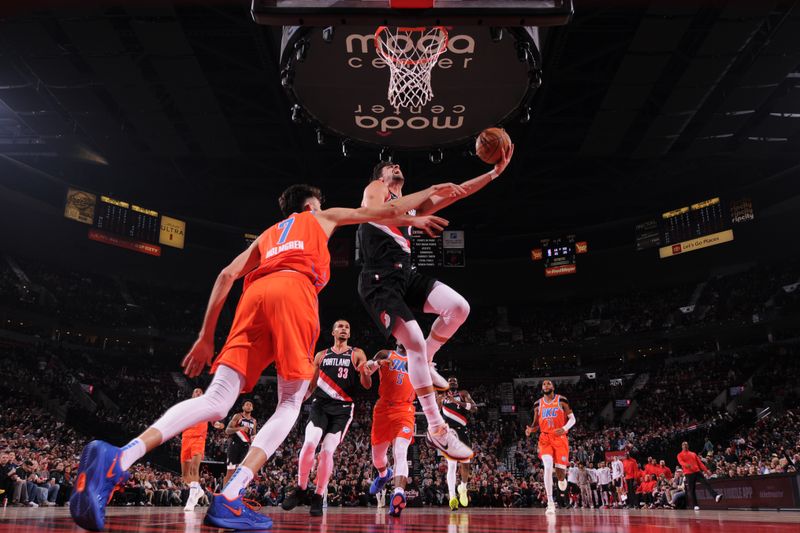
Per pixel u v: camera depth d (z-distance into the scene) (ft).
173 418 7.84
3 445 57.98
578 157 97.35
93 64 69.21
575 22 63.05
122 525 8.88
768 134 89.86
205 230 120.98
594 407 106.73
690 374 104.42
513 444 92.43
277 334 8.78
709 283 115.14
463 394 30.53
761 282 107.14
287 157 97.71
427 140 36.70
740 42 64.23
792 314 96.37
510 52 29.07
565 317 128.26
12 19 62.59
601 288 126.62
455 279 130.82
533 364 127.24
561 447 26.81
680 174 107.55
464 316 13.07
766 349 103.04
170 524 9.50
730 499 38.09
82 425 79.71
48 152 98.22
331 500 60.95
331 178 105.29
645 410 98.07
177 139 88.69
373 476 64.34
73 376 93.81
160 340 112.98
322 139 36.24
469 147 38.11
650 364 115.24
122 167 102.22
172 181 108.06
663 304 119.14
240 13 61.93
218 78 74.74
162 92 78.54
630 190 113.39
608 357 124.16
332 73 30.48
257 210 120.47
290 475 66.23
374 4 21.56
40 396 85.20
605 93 77.77
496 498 64.54
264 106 81.51
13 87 78.07
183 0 59.72
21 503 42.83
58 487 47.37
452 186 10.71
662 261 119.34
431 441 13.50
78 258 111.34
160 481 57.21
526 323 129.29
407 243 13.65
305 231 9.73
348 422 19.17
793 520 14.69
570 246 123.44
